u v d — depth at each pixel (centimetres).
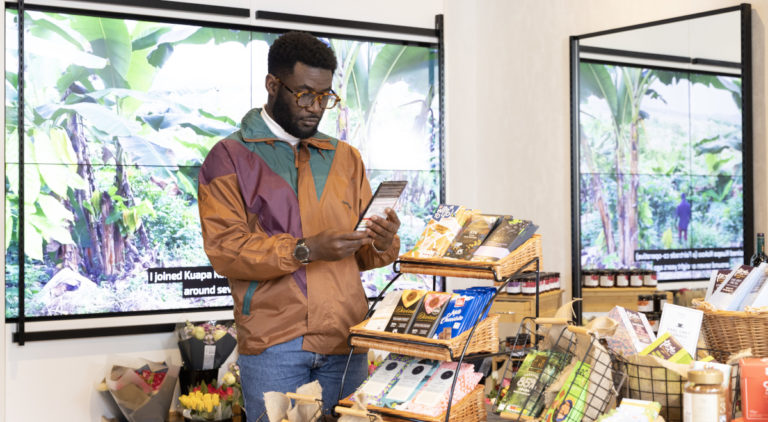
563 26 438
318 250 211
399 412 187
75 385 381
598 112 411
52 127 376
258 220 230
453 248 213
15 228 369
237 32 419
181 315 403
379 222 214
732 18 343
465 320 192
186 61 406
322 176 239
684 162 363
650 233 379
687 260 360
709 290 229
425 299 202
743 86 336
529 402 196
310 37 230
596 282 411
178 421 388
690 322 207
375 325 204
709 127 352
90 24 384
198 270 409
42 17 374
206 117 412
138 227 395
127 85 393
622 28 400
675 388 189
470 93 496
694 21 362
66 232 379
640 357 192
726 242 343
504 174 478
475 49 498
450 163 484
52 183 376
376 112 457
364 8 456
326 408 232
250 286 227
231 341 393
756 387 171
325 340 229
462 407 191
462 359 186
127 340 394
